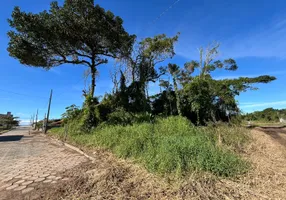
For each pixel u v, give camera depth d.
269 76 13.10
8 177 4.19
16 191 3.37
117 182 3.47
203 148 4.17
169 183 3.26
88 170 4.42
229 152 4.43
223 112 12.06
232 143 5.86
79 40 13.10
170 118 9.11
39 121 47.41
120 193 3.04
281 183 3.24
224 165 3.63
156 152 4.51
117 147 6.01
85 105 13.30
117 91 14.15
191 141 4.59
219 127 7.48
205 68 18.27
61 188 3.41
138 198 2.87
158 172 3.70
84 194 3.11
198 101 11.19
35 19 11.23
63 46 12.91
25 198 3.09
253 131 9.43
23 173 4.49
